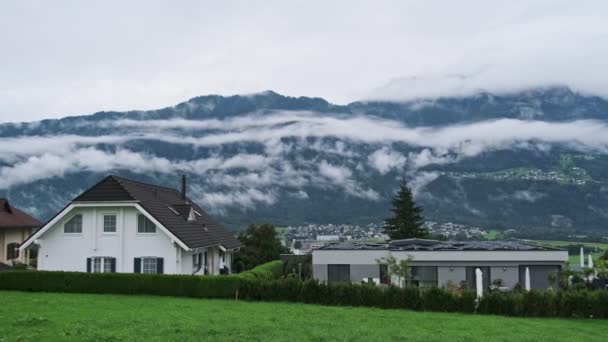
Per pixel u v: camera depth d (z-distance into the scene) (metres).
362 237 161.50
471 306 28.70
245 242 58.84
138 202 38.16
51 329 17.80
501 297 28.66
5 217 51.00
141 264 38.53
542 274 43.72
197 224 45.66
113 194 38.66
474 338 20.23
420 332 20.98
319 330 20.03
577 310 28.41
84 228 39.09
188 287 31.36
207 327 19.44
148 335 17.52
